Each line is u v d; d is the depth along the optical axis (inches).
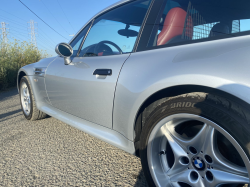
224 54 39.8
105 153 79.9
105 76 63.1
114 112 60.9
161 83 46.0
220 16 51.3
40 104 110.9
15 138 99.2
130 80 54.6
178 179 47.1
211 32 51.6
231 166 39.4
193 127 47.9
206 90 41.5
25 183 62.9
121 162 72.6
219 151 41.8
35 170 70.0
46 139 96.2
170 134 48.6
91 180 62.7
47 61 105.1
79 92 73.8
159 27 59.5
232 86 35.9
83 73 72.4
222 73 37.6
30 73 113.7
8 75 310.2
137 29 64.6
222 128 37.0
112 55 67.7
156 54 53.4
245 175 37.8
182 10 57.7
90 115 72.1
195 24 54.6
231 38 43.2
